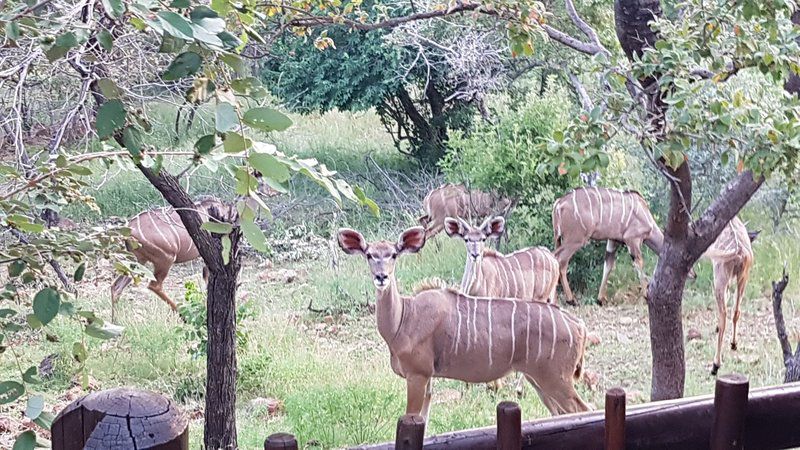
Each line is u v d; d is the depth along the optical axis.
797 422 2.20
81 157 2.30
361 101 12.72
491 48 11.59
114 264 2.55
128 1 1.59
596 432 2.07
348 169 13.36
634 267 9.95
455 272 10.00
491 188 10.31
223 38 1.64
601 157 3.96
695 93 3.98
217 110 1.58
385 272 5.84
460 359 5.96
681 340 5.47
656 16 4.48
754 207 10.66
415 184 12.40
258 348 7.65
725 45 4.23
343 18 5.46
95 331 2.19
